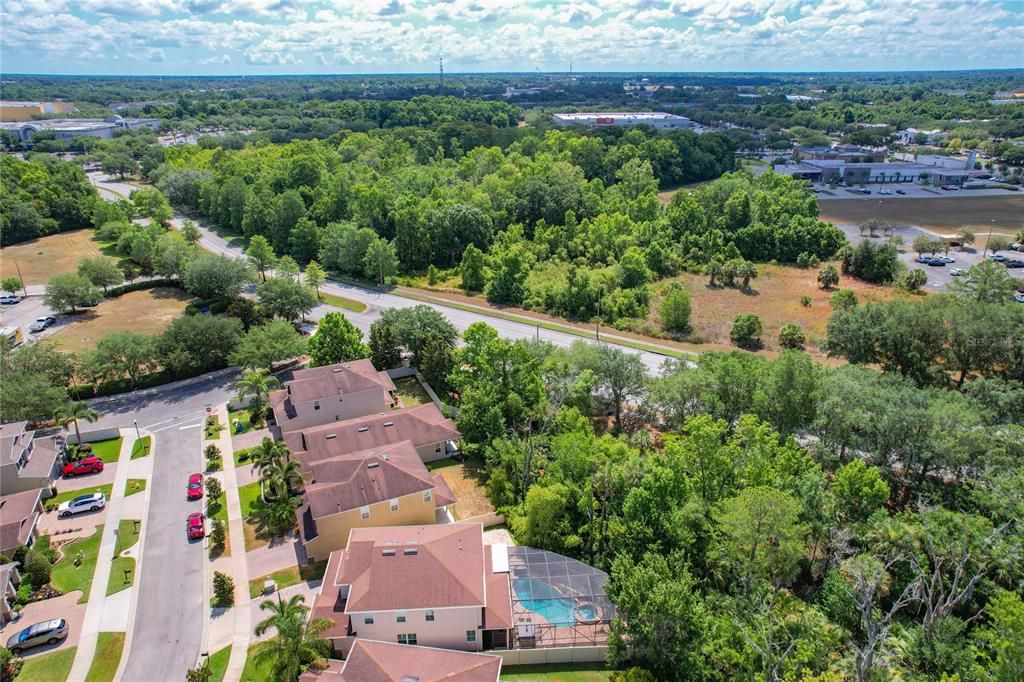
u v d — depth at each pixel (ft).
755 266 431.43
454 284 398.83
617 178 615.16
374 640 130.72
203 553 168.96
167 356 260.21
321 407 222.07
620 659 131.85
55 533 175.83
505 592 147.84
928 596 140.26
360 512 168.25
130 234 420.77
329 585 148.87
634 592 128.88
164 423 233.55
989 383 204.33
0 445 190.08
